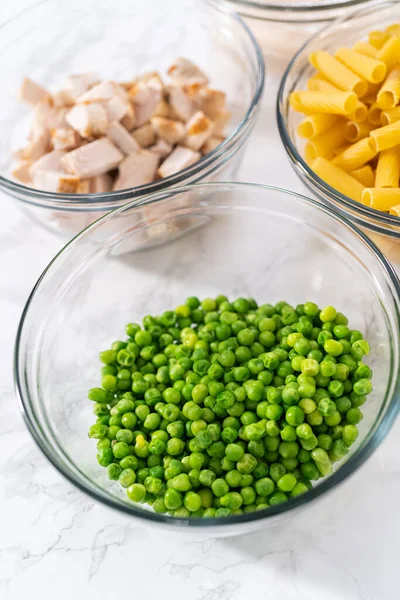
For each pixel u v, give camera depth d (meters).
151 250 0.54
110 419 0.46
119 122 0.55
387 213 0.47
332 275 0.51
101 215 0.52
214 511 0.42
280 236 0.53
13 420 0.50
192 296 0.53
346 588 0.43
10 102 0.61
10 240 0.57
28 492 0.47
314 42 0.55
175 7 0.60
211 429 0.43
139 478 0.44
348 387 0.45
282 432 0.43
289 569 0.44
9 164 0.59
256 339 0.47
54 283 0.48
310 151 0.53
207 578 0.44
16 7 0.69
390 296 0.44
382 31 0.55
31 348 0.46
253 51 0.55
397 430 0.47
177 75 0.58
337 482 0.39
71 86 0.57
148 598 0.44
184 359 0.46
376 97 0.52
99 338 0.51
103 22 0.63
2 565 0.45
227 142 0.50
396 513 0.45
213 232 0.55
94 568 0.45
